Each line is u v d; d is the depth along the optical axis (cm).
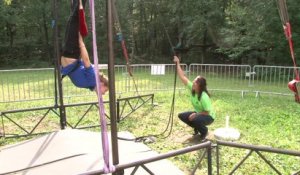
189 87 674
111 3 233
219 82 1235
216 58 2372
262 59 1748
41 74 1622
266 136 662
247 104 966
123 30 2481
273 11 1487
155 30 2725
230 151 578
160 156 294
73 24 329
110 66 238
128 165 271
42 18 2633
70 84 1253
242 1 1719
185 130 715
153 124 764
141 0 2578
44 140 382
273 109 900
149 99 955
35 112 875
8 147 379
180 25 2380
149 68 1518
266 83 1222
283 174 488
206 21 2070
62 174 302
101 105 247
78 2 322
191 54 2447
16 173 310
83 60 336
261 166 517
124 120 794
